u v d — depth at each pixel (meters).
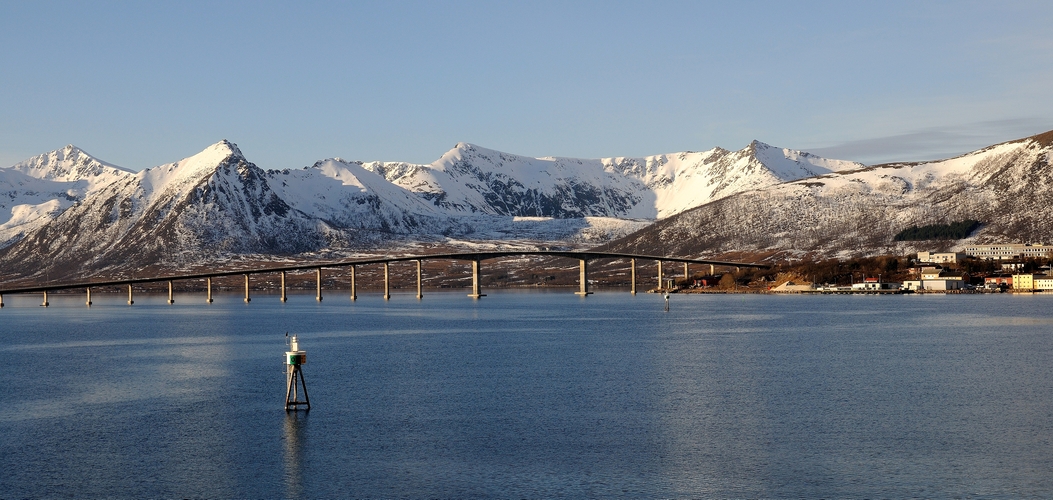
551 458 70.19
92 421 84.88
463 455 71.38
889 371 113.25
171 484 65.00
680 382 105.06
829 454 70.62
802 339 157.88
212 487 64.25
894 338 157.88
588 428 80.00
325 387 103.31
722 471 66.44
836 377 108.31
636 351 139.12
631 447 73.19
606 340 158.88
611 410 87.94
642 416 84.88
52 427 82.44
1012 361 122.06
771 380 106.25
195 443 75.94
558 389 100.62
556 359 129.00
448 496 61.75
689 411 87.12
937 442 73.94
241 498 62.06
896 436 76.06
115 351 147.75
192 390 102.19
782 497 60.88
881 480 64.00
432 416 85.81
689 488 62.72
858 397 94.00
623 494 61.66
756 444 73.81
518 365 122.19
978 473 65.38
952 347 141.00
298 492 63.03
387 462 69.62
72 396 99.00
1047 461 68.12
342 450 73.12
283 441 76.31
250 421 84.12
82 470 68.56
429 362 126.75
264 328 199.00
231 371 118.62
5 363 130.88
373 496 61.97
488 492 62.41
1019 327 179.00
